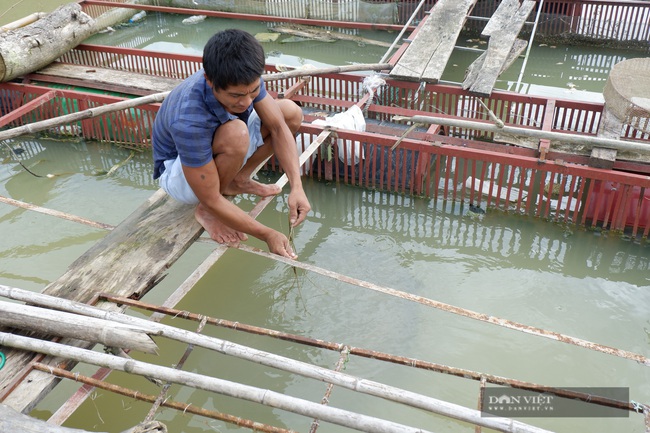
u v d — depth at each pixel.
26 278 4.60
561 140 4.77
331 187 5.77
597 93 7.61
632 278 4.66
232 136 3.22
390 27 9.00
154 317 3.44
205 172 3.18
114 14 10.06
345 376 2.69
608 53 8.62
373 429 2.44
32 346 2.95
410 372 3.79
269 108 3.62
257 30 9.79
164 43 9.62
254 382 3.76
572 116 5.99
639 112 5.15
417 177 5.38
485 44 9.00
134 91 6.90
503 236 5.12
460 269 4.76
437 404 2.54
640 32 8.37
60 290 3.44
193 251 4.89
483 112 6.44
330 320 4.20
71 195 5.69
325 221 5.46
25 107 5.98
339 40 9.12
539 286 4.57
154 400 2.75
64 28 7.43
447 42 7.22
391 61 6.99
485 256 4.91
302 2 9.95
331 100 6.66
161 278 3.73
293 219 3.65
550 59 8.55
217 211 3.37
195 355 3.95
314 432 2.73
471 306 4.34
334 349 2.92
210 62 2.76
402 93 6.76
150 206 4.18
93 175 6.04
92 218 5.32
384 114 6.73
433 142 5.16
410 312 4.27
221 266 4.71
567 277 4.66
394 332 4.09
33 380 2.88
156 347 2.85
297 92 7.11
